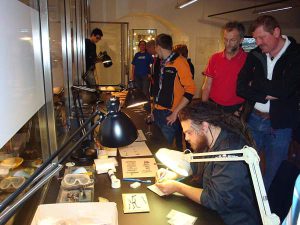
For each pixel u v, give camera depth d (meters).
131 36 7.51
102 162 1.68
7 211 0.57
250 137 1.26
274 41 1.94
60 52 2.40
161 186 1.38
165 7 7.04
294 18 7.55
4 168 1.15
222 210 1.23
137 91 2.08
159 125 2.84
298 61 1.93
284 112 2.06
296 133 2.72
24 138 1.34
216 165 1.27
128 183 1.49
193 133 1.28
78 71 3.69
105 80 7.29
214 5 7.32
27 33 1.17
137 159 1.79
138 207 1.26
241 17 7.48
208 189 1.27
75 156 1.73
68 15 2.83
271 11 6.91
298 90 2.00
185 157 1.23
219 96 2.62
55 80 2.05
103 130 0.88
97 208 1.04
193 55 7.55
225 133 1.25
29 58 1.19
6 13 0.90
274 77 2.03
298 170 1.32
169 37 2.67
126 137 0.87
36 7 1.44
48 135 1.62
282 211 1.28
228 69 2.54
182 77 2.58
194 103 1.33
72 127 2.26
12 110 0.94
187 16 7.24
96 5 6.70
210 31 7.46
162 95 2.76
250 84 2.18
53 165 0.69
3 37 0.87
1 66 0.85
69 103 2.58
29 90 1.18
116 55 7.22
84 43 4.29
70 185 1.34
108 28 7.03
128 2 6.84
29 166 1.33
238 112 2.49
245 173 1.20
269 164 2.18
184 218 1.19
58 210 1.03
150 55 6.18
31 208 1.23
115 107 0.91
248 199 1.22
